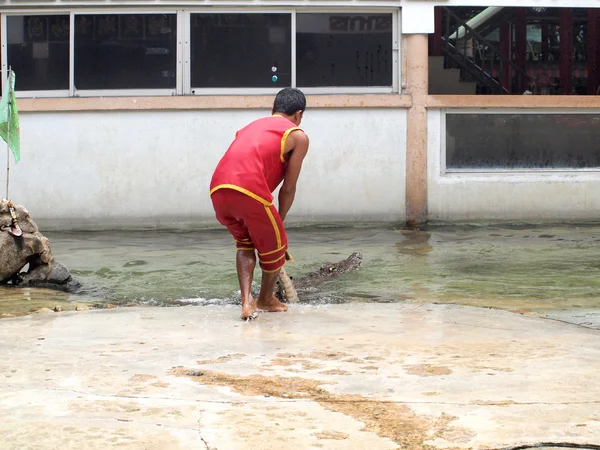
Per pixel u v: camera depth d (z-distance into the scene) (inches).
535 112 405.1
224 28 395.2
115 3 390.3
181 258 291.7
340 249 314.2
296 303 203.5
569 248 314.3
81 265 277.6
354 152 398.3
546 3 398.3
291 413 101.5
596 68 546.3
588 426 96.2
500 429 95.2
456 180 401.1
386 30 398.9
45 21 394.9
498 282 239.5
